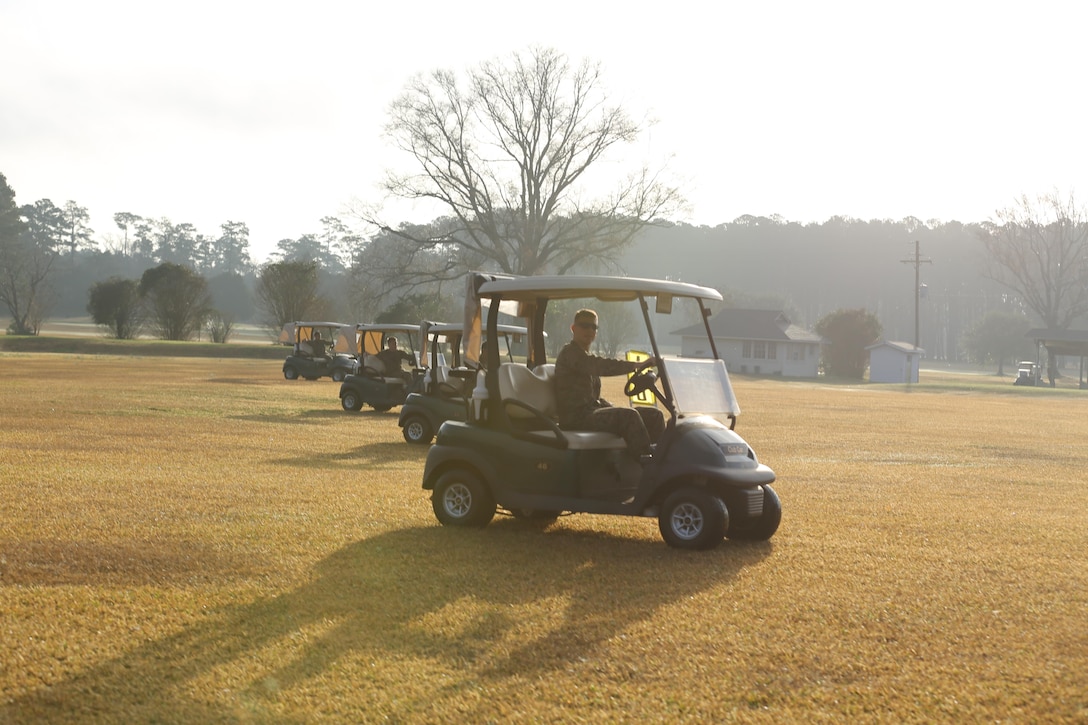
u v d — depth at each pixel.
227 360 51.16
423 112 51.00
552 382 7.64
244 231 197.38
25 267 107.69
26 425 15.05
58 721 3.81
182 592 5.55
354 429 16.33
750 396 35.66
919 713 3.99
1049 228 81.25
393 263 55.12
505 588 5.78
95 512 7.84
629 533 7.54
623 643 4.80
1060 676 4.43
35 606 5.20
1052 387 58.78
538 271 52.88
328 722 3.85
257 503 8.52
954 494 10.77
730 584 5.99
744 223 158.75
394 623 5.06
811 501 9.82
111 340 63.06
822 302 151.62
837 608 5.49
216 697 4.06
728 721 3.89
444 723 3.85
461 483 7.54
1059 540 7.89
